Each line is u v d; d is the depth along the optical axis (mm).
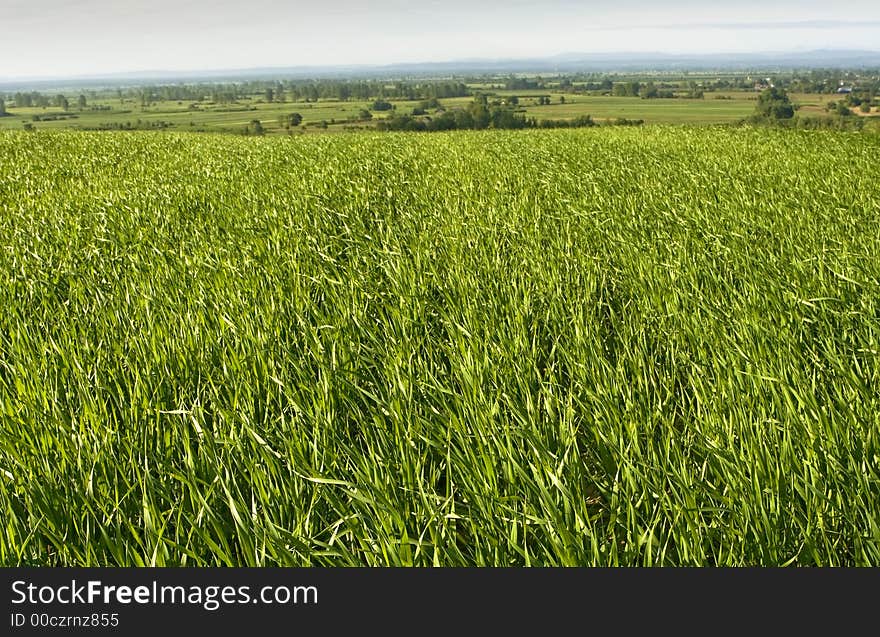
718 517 2895
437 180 13969
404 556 2711
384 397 4098
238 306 5605
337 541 2963
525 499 2994
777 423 3412
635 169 15141
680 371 4555
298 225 9227
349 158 18766
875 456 3166
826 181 12727
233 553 3008
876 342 4582
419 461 3312
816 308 5293
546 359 4883
